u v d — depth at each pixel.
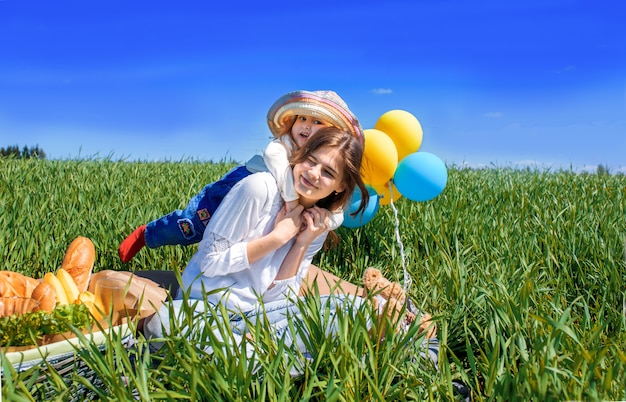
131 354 1.66
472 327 2.00
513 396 1.33
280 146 1.89
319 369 1.52
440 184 2.50
